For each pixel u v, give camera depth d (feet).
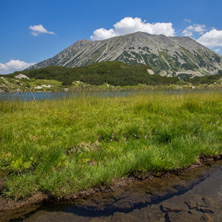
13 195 9.19
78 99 32.22
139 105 28.73
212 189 9.92
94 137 16.47
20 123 20.36
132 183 10.64
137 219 7.73
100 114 23.72
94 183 10.10
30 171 10.75
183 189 10.01
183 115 24.29
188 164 12.56
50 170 10.96
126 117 23.45
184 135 16.94
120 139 16.52
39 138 15.96
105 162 12.22
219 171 12.02
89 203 8.89
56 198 9.25
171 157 12.50
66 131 18.22
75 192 9.64
